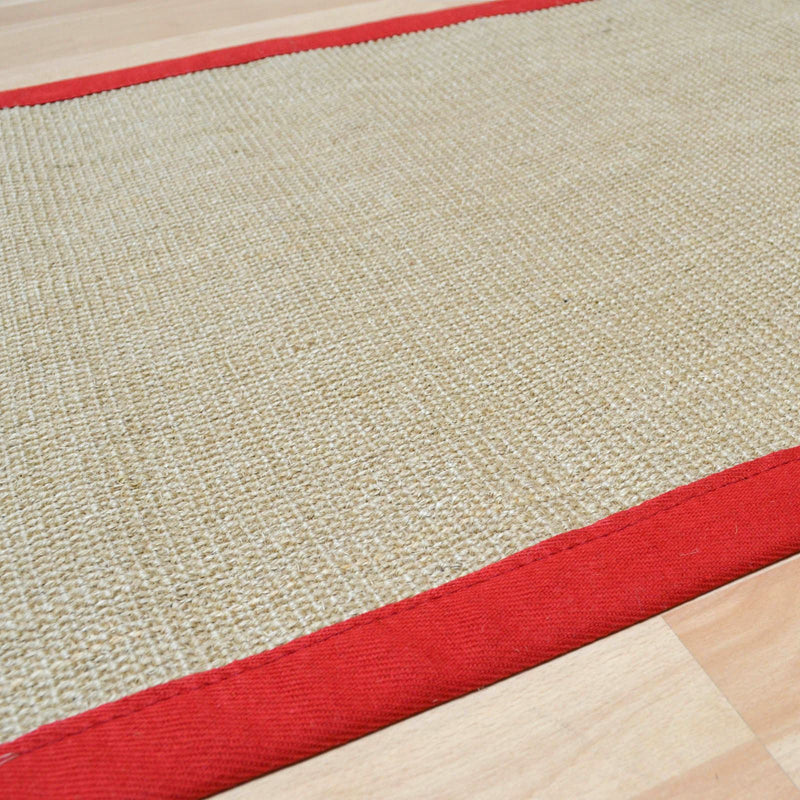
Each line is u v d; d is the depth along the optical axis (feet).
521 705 2.03
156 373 2.80
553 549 2.29
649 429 2.59
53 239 3.35
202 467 2.52
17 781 1.86
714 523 2.34
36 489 2.46
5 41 4.71
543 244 3.27
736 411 2.64
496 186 3.55
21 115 4.07
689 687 2.06
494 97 4.09
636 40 4.50
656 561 2.27
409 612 2.17
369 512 2.39
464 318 2.97
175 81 4.31
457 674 2.06
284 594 2.21
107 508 2.41
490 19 4.75
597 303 3.02
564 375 2.76
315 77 4.31
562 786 1.89
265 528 2.36
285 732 1.96
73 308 3.05
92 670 2.06
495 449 2.54
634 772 1.91
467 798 1.87
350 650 2.09
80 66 4.47
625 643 2.14
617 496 2.42
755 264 3.16
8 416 2.66
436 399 2.69
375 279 3.14
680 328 2.92
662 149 3.73
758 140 3.76
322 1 5.05
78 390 2.75
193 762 1.91
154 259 3.25
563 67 4.30
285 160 3.74
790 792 1.89
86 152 3.83
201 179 3.65
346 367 2.81
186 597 2.20
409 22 4.73
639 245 3.26
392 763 1.93
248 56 4.48
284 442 2.58
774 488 2.42
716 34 4.53
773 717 2.00
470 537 2.33
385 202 3.49
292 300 3.06
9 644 2.10
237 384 2.76
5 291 3.12
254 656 2.08
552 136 3.83
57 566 2.27
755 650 2.12
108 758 1.90
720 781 1.90
